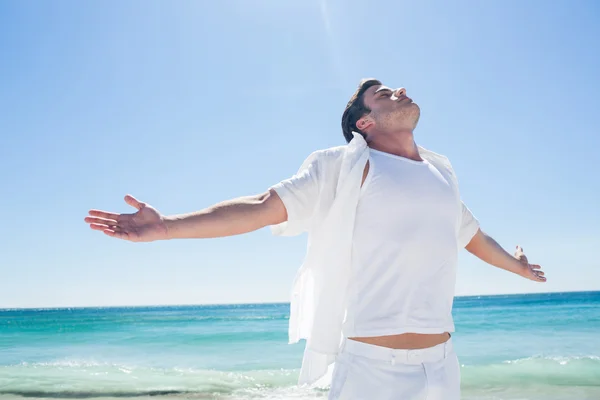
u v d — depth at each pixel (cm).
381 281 237
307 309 255
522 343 1791
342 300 240
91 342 2080
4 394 1046
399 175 248
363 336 234
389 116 271
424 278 240
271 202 235
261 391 1048
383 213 241
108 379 1226
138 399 985
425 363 234
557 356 1470
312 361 247
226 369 1385
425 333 234
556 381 1101
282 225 248
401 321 231
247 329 2512
